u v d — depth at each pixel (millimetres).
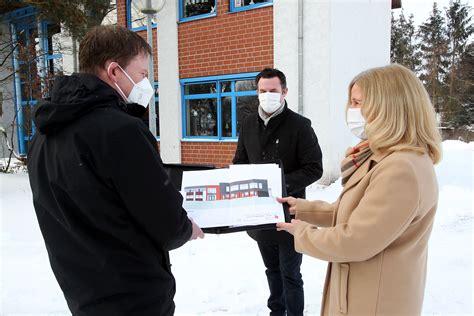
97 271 1274
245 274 3691
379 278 1379
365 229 1307
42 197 1310
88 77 1311
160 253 1395
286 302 2543
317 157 2557
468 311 2895
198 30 9570
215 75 9406
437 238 4414
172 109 10297
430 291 3207
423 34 35844
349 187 1500
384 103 1384
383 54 10367
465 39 32750
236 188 1953
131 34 1464
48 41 11156
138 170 1228
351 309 1445
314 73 7715
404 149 1354
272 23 8266
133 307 1305
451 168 9320
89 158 1208
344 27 7973
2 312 3029
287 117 2605
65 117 1246
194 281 3574
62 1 8531
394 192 1280
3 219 5820
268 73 2588
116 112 1283
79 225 1243
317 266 3844
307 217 1903
